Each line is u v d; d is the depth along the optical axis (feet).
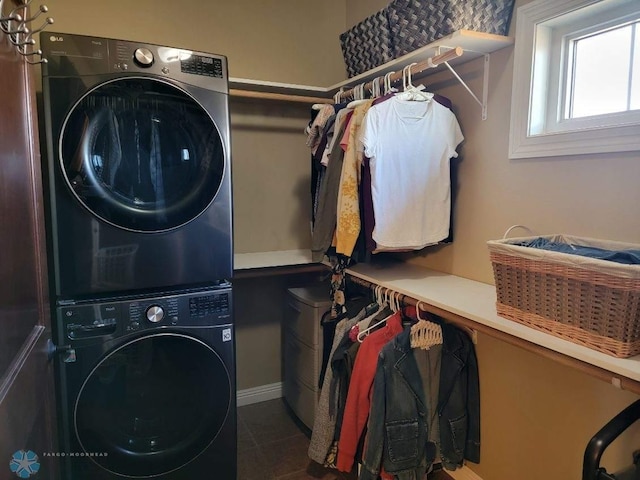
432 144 5.76
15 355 3.11
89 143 4.81
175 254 5.30
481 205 5.83
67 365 4.76
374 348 5.52
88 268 4.91
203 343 5.40
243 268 7.05
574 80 4.97
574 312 3.50
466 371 5.85
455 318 4.65
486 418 5.84
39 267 3.98
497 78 5.47
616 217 4.24
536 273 3.78
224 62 5.48
